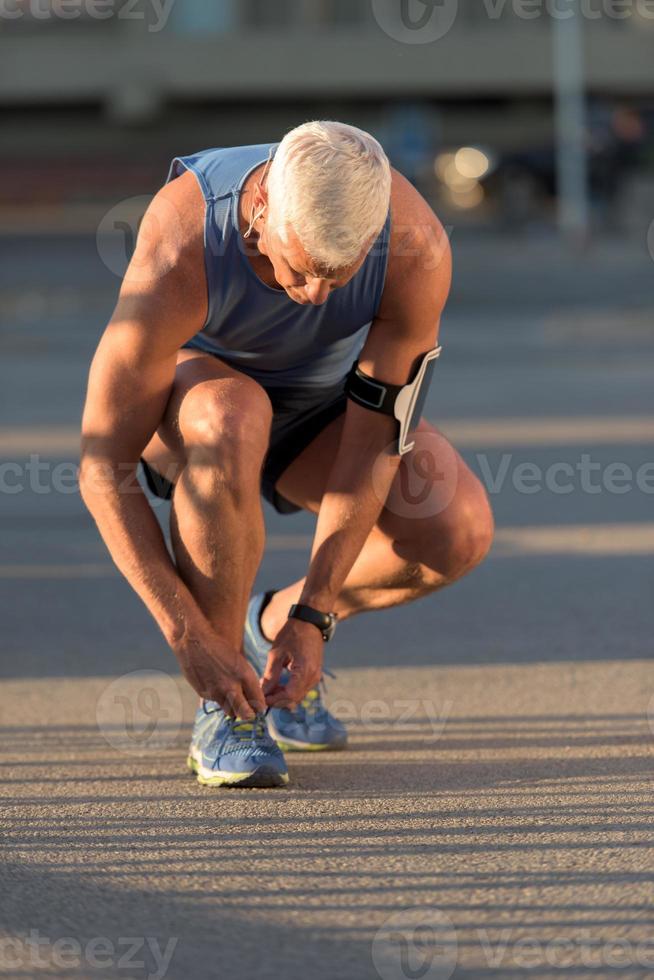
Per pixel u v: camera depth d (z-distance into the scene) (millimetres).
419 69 124062
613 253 74062
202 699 11281
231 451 10023
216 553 10188
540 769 11297
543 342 48531
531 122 126500
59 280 66125
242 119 127812
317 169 8922
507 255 74500
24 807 10555
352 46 123750
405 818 10172
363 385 10562
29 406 35531
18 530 22703
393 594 11625
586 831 9820
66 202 123812
